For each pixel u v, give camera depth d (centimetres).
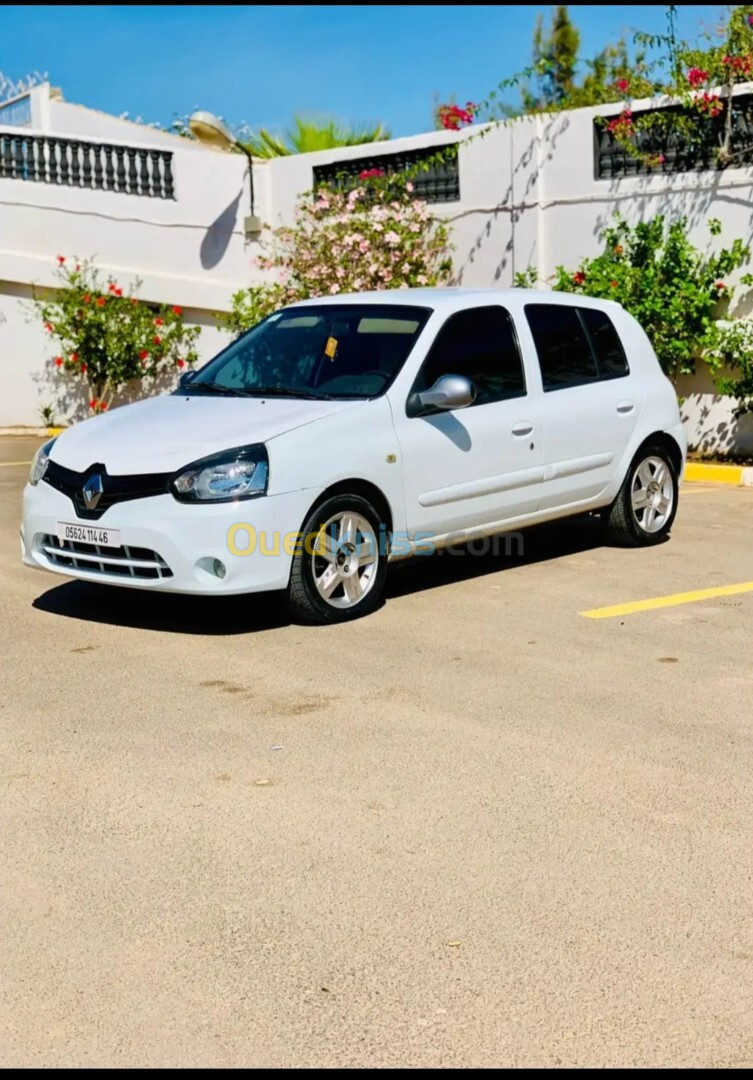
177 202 1675
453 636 676
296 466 664
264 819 446
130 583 662
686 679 600
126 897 391
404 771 489
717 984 342
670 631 684
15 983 344
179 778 482
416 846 425
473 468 759
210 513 640
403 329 759
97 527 662
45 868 410
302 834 434
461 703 567
